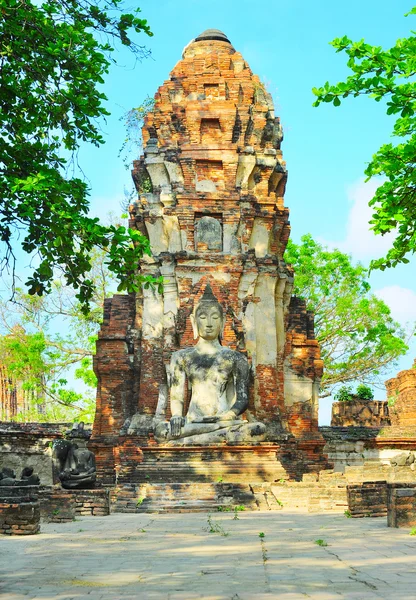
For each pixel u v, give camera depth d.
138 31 15.65
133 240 15.40
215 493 24.80
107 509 22.86
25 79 15.49
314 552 12.63
